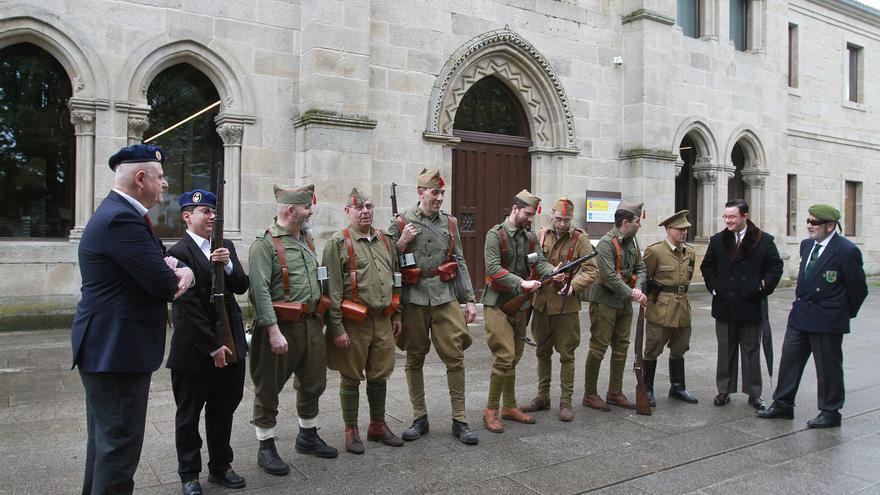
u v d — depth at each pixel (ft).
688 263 20.94
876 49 72.23
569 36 44.55
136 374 10.71
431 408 19.85
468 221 41.45
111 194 10.91
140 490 13.43
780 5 58.03
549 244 19.99
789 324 19.61
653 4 46.26
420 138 38.24
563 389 19.29
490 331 17.95
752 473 15.19
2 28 27.91
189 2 31.99
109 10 30.12
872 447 17.11
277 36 34.37
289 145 34.88
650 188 46.26
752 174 56.80
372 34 36.37
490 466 15.28
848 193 71.15
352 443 15.98
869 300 51.19
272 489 13.70
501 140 42.88
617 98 47.09
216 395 13.62
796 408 20.77
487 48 40.75
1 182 29.84
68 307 29.91
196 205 13.33
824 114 66.80
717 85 52.60
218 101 34.06
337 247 15.80
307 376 15.21
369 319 16.05
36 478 13.84
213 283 12.91
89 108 29.78
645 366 21.07
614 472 15.08
